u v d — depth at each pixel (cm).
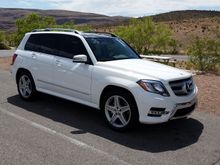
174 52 4269
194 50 1600
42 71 818
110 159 534
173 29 9481
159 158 544
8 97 923
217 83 1183
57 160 525
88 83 707
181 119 756
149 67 688
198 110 835
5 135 627
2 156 535
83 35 771
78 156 542
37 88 845
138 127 693
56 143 595
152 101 614
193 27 9888
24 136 625
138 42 3838
